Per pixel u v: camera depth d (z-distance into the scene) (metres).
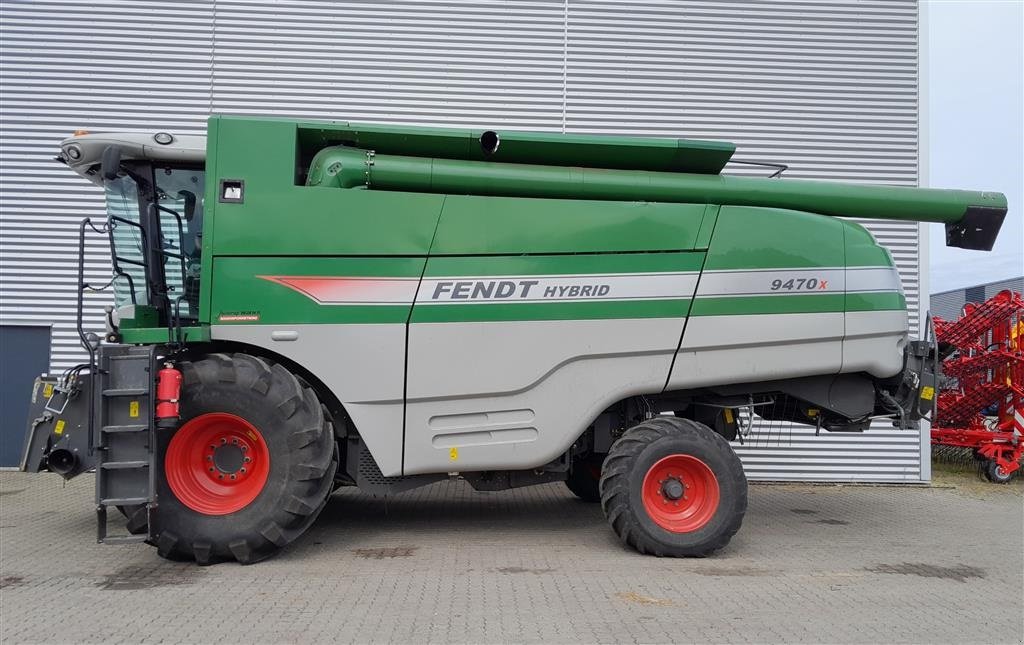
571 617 3.84
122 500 4.40
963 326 9.42
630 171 5.38
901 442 8.58
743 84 8.65
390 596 4.15
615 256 5.11
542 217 5.06
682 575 4.68
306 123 4.96
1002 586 4.57
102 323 8.31
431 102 8.51
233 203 4.81
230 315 4.78
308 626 3.65
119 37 8.31
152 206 5.15
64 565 4.74
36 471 5.06
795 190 5.54
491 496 7.52
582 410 5.10
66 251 8.34
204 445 4.81
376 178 5.03
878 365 5.42
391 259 4.91
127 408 4.47
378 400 4.91
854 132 8.67
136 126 8.34
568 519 6.38
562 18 8.59
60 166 8.31
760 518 6.68
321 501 4.80
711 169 5.57
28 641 3.42
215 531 4.64
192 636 3.50
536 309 5.03
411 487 5.21
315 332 4.85
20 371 8.34
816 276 5.34
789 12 8.67
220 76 8.38
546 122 8.58
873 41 8.69
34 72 8.29
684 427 5.16
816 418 5.98
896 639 3.62
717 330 5.19
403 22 8.48
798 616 3.93
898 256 8.63
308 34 8.42
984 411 10.05
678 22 8.64
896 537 5.93
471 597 4.15
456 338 4.96
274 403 4.67
